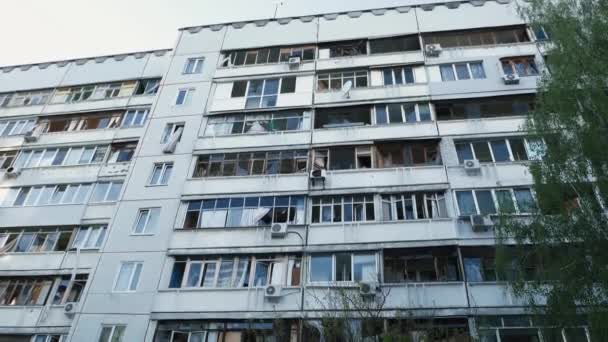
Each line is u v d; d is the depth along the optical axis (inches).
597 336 374.6
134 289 663.8
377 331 557.9
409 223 660.1
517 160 699.4
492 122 747.4
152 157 815.7
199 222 722.8
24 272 780.0
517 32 877.2
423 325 545.0
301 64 909.8
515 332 549.0
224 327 617.6
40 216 847.1
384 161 752.3
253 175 762.8
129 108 990.4
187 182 770.8
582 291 389.1
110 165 898.7
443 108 802.2
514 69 816.3
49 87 1079.0
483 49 852.6
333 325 514.6
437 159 735.7
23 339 714.2
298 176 748.0
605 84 437.1
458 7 931.3
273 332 599.5
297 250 664.4
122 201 761.6
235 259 677.9
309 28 976.3
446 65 847.1
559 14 514.0
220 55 967.0
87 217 828.0
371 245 649.6
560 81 463.2
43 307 735.7
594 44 464.4
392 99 816.3
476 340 531.5
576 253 403.2
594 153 411.5
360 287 596.4
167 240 704.4
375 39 926.4
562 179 431.5
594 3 494.3
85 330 628.7
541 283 437.4
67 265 779.4
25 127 1016.9
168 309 634.2
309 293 620.1
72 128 1000.2
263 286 640.4
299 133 805.2
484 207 657.6
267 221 708.7
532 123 494.9
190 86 916.6
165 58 1066.1
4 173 924.6
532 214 461.7
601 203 409.7
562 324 398.6
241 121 846.5
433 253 636.7
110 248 708.7
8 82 1113.4
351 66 884.6
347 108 829.8
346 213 698.8
